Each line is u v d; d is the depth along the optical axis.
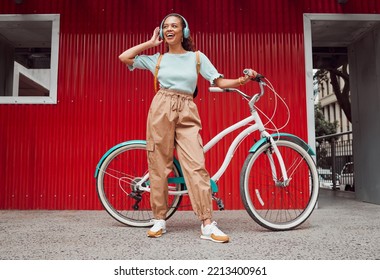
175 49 2.08
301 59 3.25
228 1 3.30
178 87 2.00
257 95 2.14
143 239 1.91
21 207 3.11
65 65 3.24
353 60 3.93
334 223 2.36
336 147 5.77
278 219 2.59
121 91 3.22
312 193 2.22
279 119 3.18
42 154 3.16
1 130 3.17
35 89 6.54
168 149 2.01
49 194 3.12
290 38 3.27
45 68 5.14
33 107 3.19
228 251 1.66
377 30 3.41
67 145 3.17
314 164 2.24
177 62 2.04
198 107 3.18
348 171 5.31
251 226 2.28
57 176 3.14
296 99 3.20
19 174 3.14
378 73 3.40
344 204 3.43
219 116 3.17
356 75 3.86
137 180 2.26
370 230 2.12
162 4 3.30
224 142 3.15
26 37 3.76
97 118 3.19
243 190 2.09
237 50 3.25
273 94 3.20
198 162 1.93
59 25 3.27
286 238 1.91
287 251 1.65
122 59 2.11
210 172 3.13
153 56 2.13
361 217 2.61
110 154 2.29
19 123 3.18
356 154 3.88
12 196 3.12
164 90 2.03
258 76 2.03
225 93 3.20
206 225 1.88
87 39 3.27
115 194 3.05
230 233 2.05
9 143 3.16
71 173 3.15
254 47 3.26
